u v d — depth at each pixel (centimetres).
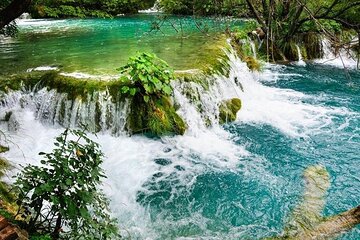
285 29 1245
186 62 877
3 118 714
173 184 599
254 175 627
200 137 743
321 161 670
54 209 345
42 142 674
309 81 1118
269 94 1002
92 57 955
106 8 1612
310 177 621
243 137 755
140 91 712
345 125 815
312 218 518
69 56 970
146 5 2177
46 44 1145
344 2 1202
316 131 785
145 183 600
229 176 623
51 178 345
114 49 1055
